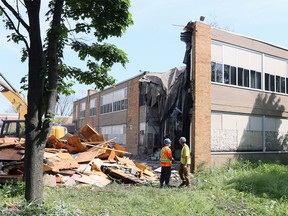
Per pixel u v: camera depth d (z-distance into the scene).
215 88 19.08
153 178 15.34
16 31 6.34
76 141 15.85
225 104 19.45
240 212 8.88
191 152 17.77
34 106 5.94
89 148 16.20
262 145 21.44
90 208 8.33
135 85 30.47
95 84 7.13
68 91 7.20
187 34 18.45
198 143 17.67
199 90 17.92
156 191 11.39
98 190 11.24
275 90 22.62
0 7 6.31
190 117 18.47
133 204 9.09
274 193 11.26
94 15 6.52
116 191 11.03
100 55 6.86
